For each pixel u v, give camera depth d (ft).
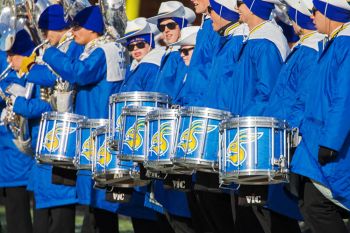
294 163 55.01
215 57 62.80
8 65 82.99
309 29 58.54
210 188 59.52
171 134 58.70
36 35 80.84
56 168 71.51
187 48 67.56
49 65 71.46
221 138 54.75
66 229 73.15
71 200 72.54
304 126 55.57
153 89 69.51
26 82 79.56
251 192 54.85
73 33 73.00
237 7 60.54
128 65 73.10
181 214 67.10
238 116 57.31
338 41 55.01
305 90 57.00
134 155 60.95
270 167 53.21
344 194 54.49
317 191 55.06
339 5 55.26
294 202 57.93
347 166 54.49
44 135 69.82
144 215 72.23
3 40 80.23
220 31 63.00
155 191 67.82
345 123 53.88
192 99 64.23
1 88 81.82
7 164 83.76
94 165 66.59
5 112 82.38
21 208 84.07
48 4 78.54
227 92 60.95
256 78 59.52
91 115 72.23
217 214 62.39
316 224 55.57
